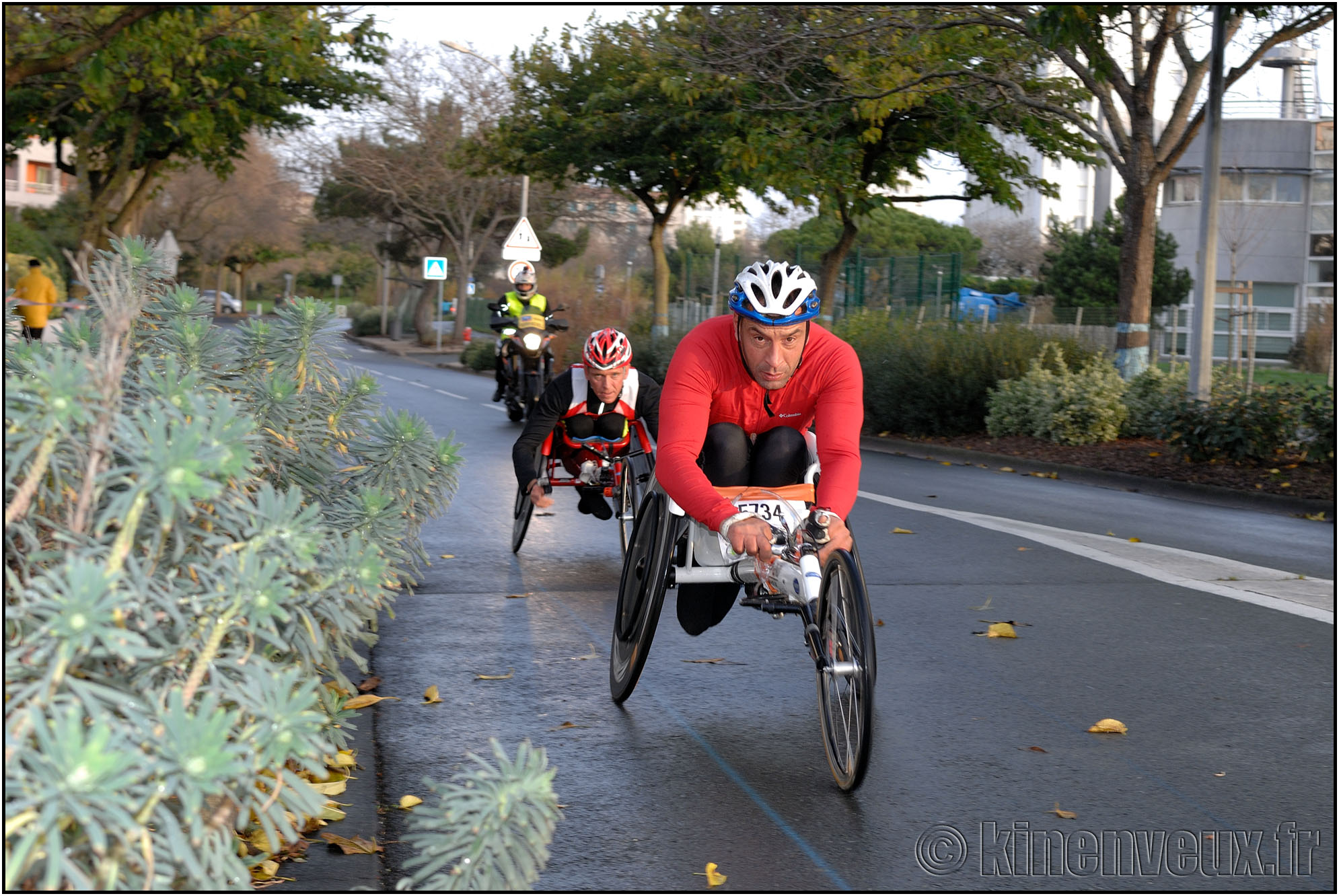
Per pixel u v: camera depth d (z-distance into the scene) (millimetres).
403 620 6562
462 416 18812
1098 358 17219
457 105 44781
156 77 22500
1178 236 43906
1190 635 6293
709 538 4766
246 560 2486
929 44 16359
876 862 3562
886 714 4988
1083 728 4805
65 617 2146
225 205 61250
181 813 2348
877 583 7555
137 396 3402
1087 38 15117
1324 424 12750
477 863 2500
